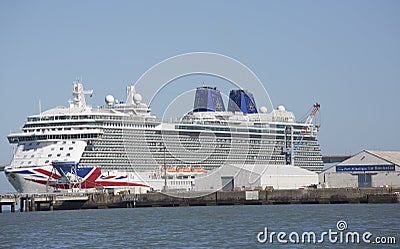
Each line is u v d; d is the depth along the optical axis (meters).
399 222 146.75
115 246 118.25
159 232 136.50
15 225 156.75
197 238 126.19
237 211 191.75
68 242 124.44
